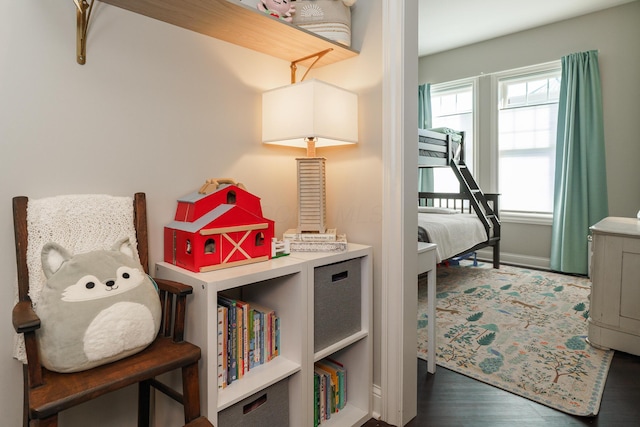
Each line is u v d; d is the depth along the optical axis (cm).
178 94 142
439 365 221
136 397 136
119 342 97
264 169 175
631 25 395
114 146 126
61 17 114
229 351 126
